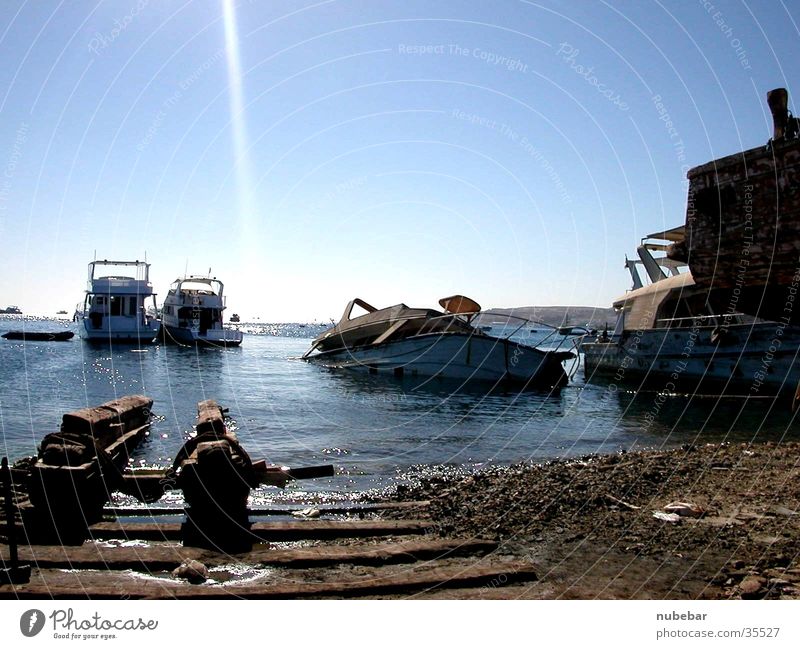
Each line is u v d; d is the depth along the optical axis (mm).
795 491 8438
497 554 6215
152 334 52375
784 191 6930
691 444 14172
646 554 6156
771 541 6391
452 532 6969
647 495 8500
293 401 22156
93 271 50812
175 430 14562
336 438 14812
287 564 5715
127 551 5688
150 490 8656
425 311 31594
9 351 43875
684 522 7164
